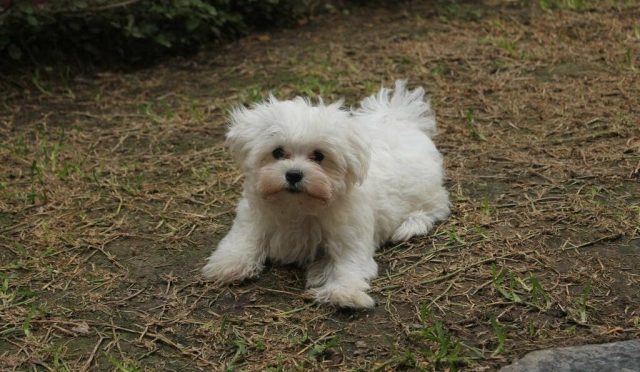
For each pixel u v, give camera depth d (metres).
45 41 2.24
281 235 1.43
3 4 2.13
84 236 1.55
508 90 2.02
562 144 1.78
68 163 1.79
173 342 1.31
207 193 1.67
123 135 1.90
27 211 1.63
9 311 1.37
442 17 2.51
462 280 1.40
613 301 1.34
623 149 1.74
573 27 2.36
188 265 1.47
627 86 2.00
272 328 1.32
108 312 1.37
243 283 1.42
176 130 1.92
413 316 1.33
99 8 2.19
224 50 2.35
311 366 1.25
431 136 1.73
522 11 2.54
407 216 1.53
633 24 2.35
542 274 1.40
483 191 1.64
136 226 1.58
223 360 1.27
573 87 2.01
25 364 1.28
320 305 1.36
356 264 1.41
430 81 2.09
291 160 1.36
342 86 2.09
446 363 1.24
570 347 1.24
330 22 2.56
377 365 1.24
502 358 1.24
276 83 2.12
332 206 1.40
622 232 1.48
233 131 1.42
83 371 1.26
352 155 1.38
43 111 2.03
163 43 2.26
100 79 2.20
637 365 1.20
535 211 1.56
